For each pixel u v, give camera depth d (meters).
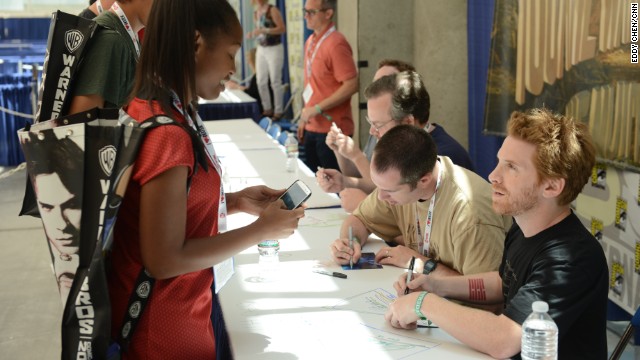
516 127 1.80
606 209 3.72
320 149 5.84
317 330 1.92
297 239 2.80
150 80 1.58
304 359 1.75
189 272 1.61
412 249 2.55
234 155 4.82
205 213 1.65
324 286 2.26
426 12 6.06
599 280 1.76
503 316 1.74
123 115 1.57
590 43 3.69
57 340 3.96
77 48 2.18
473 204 2.26
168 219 1.53
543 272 1.74
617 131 3.50
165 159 1.51
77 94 2.21
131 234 1.60
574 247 1.75
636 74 3.33
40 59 10.05
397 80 2.98
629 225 3.52
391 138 2.28
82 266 1.55
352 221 2.74
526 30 4.37
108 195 1.52
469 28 5.51
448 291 2.09
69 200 1.54
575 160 1.74
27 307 4.44
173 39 1.56
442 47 5.95
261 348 1.82
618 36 3.45
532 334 1.61
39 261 5.31
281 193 2.17
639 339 3.05
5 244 5.73
